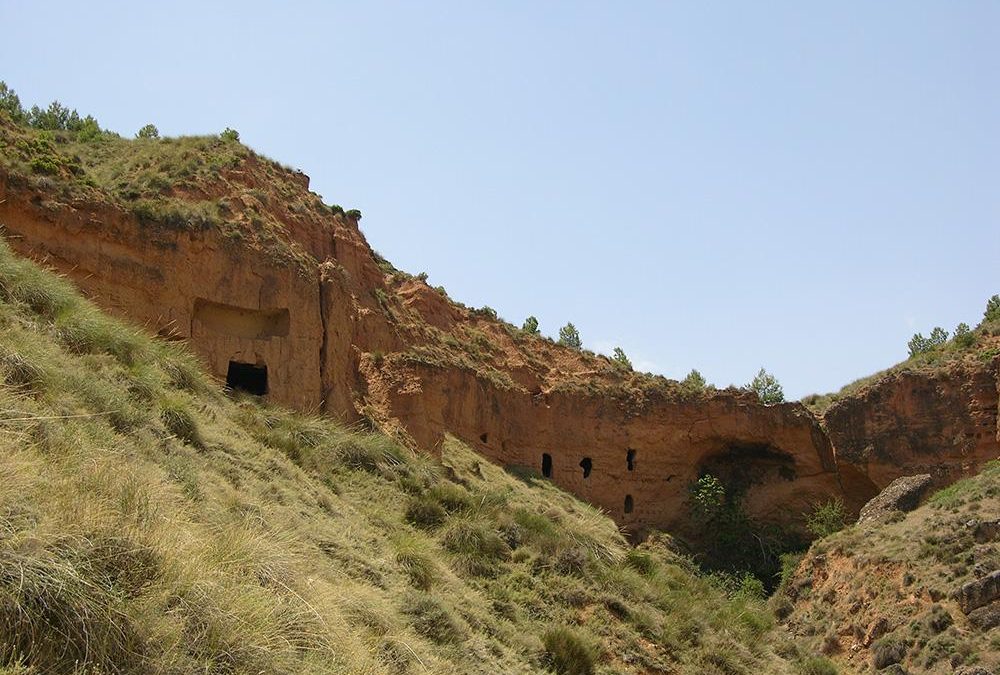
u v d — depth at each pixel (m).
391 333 42.41
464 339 50.81
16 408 14.12
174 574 11.26
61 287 22.09
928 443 54.16
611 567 30.67
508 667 19.84
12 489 10.87
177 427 19.86
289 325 32.16
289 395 31.08
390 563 20.89
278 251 33.41
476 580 24.52
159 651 10.21
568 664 21.97
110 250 28.08
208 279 30.53
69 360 19.08
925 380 55.44
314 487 22.94
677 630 27.34
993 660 32.38
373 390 38.06
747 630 31.12
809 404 60.53
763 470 55.56
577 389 52.41
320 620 13.02
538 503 38.44
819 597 42.62
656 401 54.31
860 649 37.38
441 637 18.66
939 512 43.09
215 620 10.99
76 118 43.12
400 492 27.41
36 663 9.21
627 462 52.38
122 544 11.02
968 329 62.69
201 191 34.00
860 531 45.25
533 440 49.31
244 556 13.43
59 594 9.76
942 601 36.41
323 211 43.03
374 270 44.91
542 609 24.66
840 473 55.28
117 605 10.18
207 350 29.55
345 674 12.31
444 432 41.47
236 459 20.83
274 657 11.24
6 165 26.56
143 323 28.11
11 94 42.56
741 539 51.44
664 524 51.72
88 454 13.96
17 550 10.02
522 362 52.34
